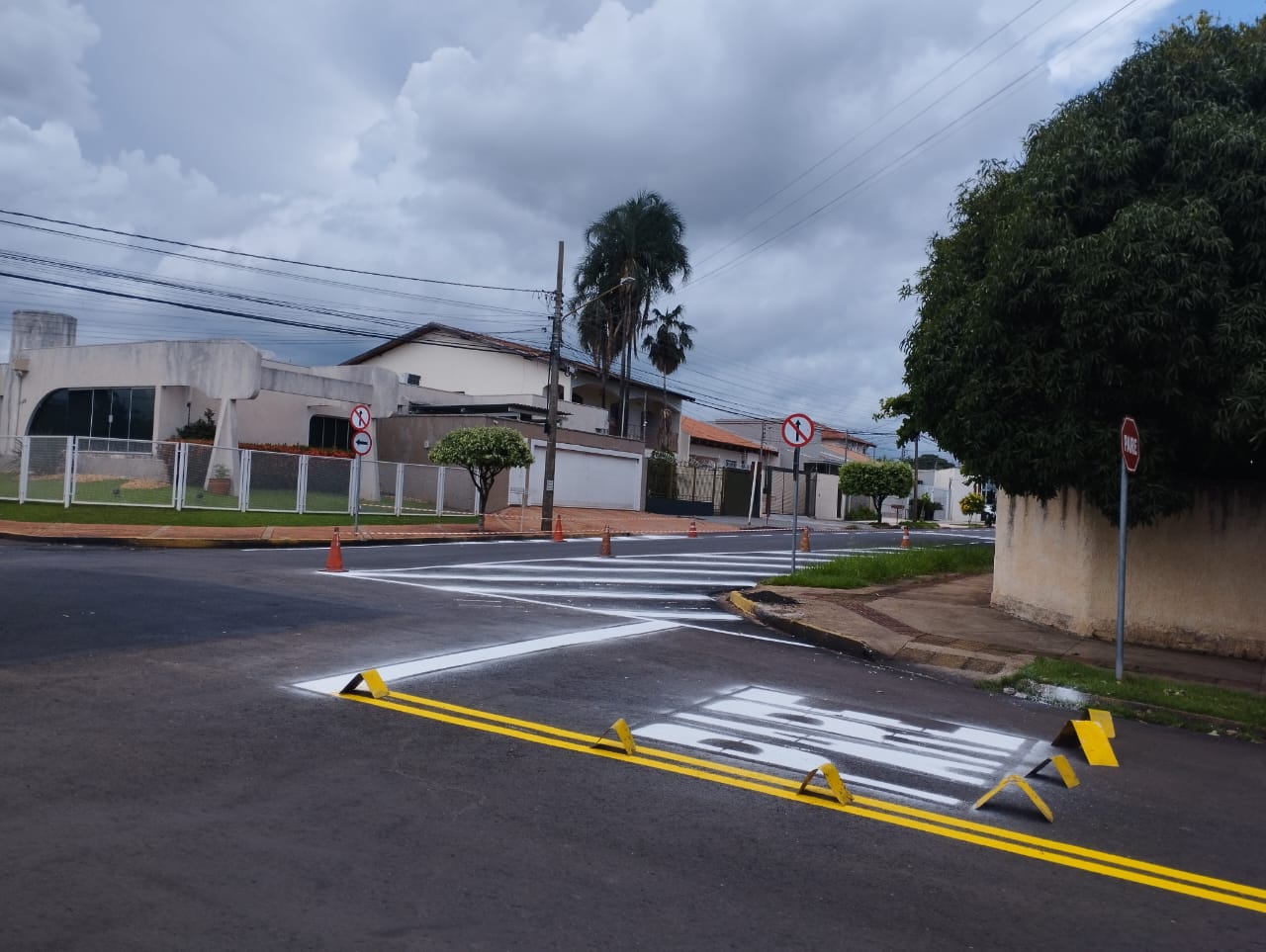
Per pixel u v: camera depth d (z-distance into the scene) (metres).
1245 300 10.09
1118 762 7.32
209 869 4.28
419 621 10.94
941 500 71.38
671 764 6.34
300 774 5.61
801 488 57.34
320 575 14.77
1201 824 5.95
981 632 12.73
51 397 33.88
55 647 8.35
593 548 24.05
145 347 30.98
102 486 24.52
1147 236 10.16
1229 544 12.00
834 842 5.17
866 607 14.20
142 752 5.82
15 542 19.08
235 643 9.02
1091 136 11.20
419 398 39.97
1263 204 10.14
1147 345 10.31
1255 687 10.20
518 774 5.89
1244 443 10.88
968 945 4.06
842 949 3.94
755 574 18.72
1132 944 4.18
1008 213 12.45
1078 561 12.88
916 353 13.38
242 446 30.64
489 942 3.79
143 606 10.58
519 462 28.22
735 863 4.78
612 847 4.86
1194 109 11.05
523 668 8.84
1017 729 8.16
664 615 13.13
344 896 4.11
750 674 9.46
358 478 23.81
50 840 4.49
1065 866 5.07
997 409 11.64
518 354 44.62
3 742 5.84
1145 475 10.87
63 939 3.60
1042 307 11.08
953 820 5.68
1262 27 12.58
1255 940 4.30
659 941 3.90
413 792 5.45
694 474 47.09
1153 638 12.30
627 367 46.81
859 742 7.27
